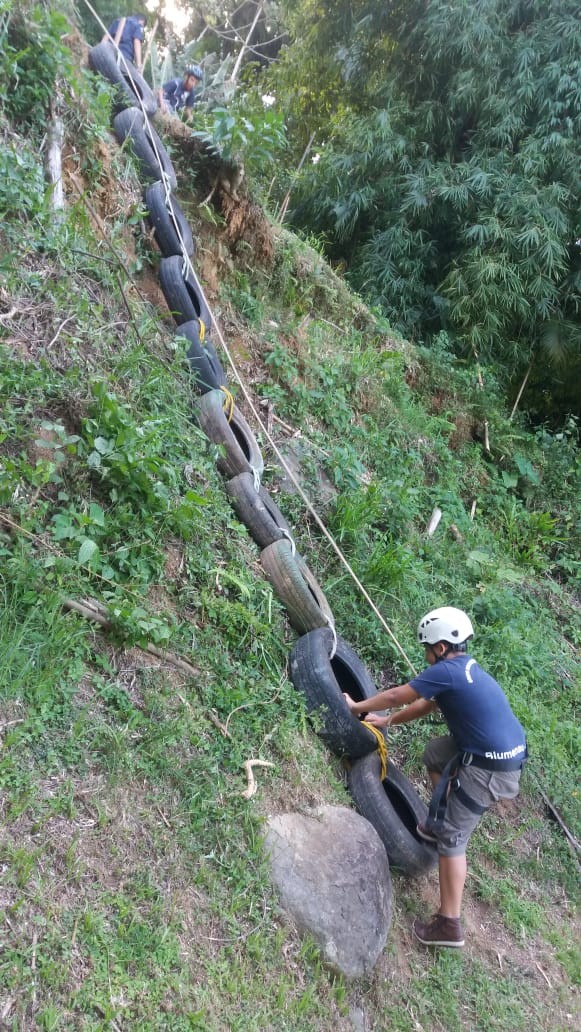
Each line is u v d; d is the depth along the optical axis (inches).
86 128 213.9
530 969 173.8
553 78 374.9
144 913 114.6
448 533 289.3
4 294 164.4
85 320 176.9
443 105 410.6
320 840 144.8
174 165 259.6
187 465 181.3
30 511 138.9
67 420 157.5
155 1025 104.3
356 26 441.1
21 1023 92.6
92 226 210.1
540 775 221.3
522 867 197.0
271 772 150.9
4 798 110.0
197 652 156.9
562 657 273.4
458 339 381.1
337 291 327.3
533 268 374.0
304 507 227.6
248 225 279.4
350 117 441.1
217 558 177.6
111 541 152.3
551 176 384.2
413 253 398.6
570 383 424.5
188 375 207.3
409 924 160.4
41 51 196.7
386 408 304.5
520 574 298.4
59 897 106.8
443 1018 149.7
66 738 123.2
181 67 455.8
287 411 254.5
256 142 258.5
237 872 130.1
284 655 178.1
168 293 221.0
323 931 133.0
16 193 174.1
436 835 156.5
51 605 131.1
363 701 166.4
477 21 378.0
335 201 417.7
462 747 156.2
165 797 130.7
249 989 119.3
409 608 229.6
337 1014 130.7
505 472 346.3
